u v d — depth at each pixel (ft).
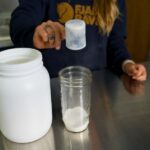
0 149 2.17
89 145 2.22
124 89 3.09
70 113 2.43
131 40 7.82
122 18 4.35
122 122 2.50
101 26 4.07
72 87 2.41
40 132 2.23
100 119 2.54
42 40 2.63
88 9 4.05
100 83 3.23
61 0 3.98
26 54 2.18
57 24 2.71
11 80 1.95
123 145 2.22
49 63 4.00
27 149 2.18
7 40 5.12
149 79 3.29
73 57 4.03
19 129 2.13
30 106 2.05
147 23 7.68
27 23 3.33
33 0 3.73
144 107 2.73
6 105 2.02
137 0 7.32
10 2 5.74
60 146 2.21
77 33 2.79
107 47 4.37
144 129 2.40
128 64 3.57
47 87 2.13
